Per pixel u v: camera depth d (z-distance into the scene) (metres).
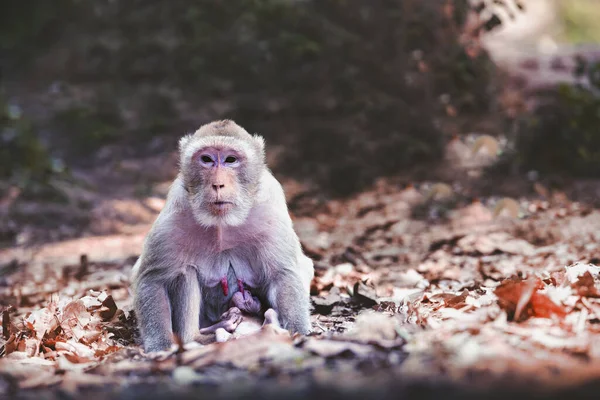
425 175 14.97
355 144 15.80
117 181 16.05
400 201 13.63
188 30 20.45
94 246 12.17
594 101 15.37
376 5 17.64
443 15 17.14
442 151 15.60
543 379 4.32
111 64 20.75
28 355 6.49
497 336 5.26
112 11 21.81
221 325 6.52
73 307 7.36
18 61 22.41
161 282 6.61
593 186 13.93
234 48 19.06
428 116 16.22
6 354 6.63
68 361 5.96
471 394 4.17
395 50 17.28
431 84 16.77
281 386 4.59
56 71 21.45
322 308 7.88
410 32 17.08
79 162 17.28
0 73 22.03
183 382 4.88
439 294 7.41
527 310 5.80
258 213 6.64
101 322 7.55
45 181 14.79
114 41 21.20
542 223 11.54
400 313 6.80
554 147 14.86
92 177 16.22
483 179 14.48
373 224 12.47
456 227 11.98
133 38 21.22
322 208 13.89
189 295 6.69
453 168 15.04
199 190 6.46
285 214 6.82
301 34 18.61
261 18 19.19
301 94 17.80
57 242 12.50
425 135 15.95
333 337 5.60
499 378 4.37
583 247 9.68
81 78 21.03
